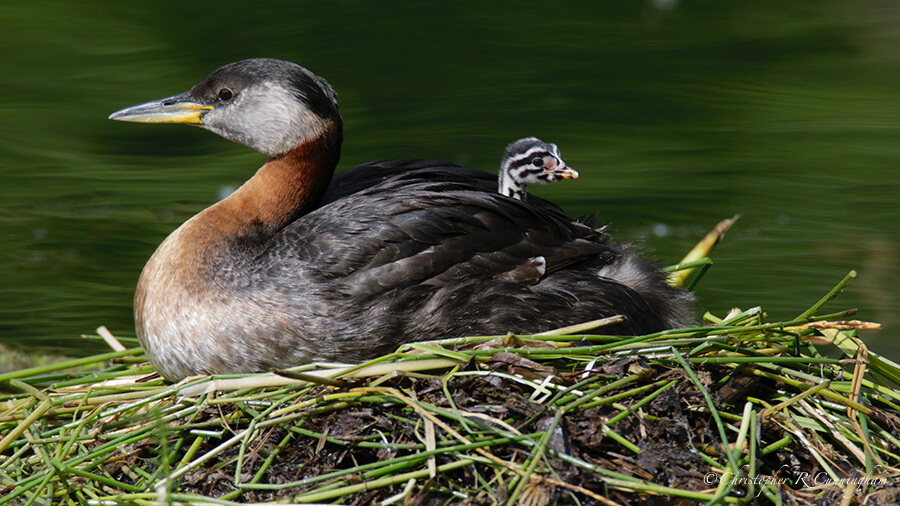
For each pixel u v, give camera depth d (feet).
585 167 61.36
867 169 61.26
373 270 30.83
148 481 25.55
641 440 25.26
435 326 30.89
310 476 25.49
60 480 26.37
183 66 72.74
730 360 27.17
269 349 30.50
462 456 24.67
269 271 31.09
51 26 79.10
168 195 57.82
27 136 63.87
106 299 45.44
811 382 27.78
